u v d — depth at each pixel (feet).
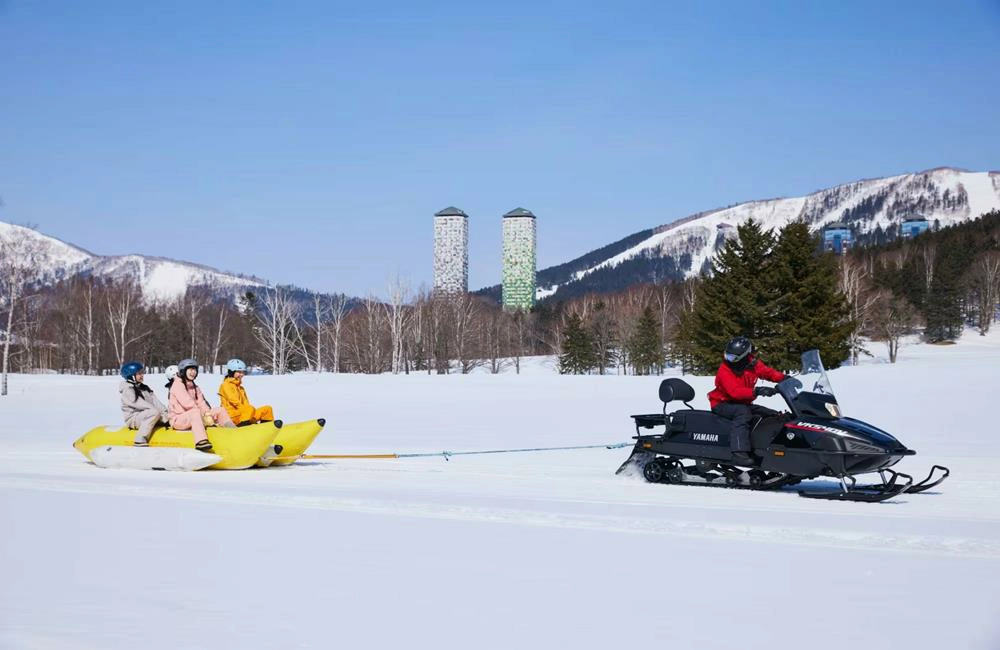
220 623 15.92
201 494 32.68
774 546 23.30
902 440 54.90
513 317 417.28
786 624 16.10
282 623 15.98
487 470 41.78
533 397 106.32
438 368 305.94
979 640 15.11
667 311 329.52
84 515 27.78
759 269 180.75
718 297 182.70
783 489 35.58
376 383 134.00
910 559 21.71
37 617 16.19
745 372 36.14
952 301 332.39
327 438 60.64
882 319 252.62
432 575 19.80
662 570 20.39
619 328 324.39
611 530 25.49
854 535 24.50
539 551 22.49
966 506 30.89
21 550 22.25
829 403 34.24
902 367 116.67
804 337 173.47
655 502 31.07
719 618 16.48
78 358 289.33
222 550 22.36
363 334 293.64
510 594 18.20
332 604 17.31
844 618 16.47
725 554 22.22
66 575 19.58
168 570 20.12
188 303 345.10
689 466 37.19
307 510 28.99
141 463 42.09
